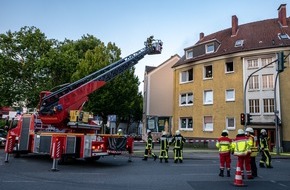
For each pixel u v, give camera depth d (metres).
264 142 14.12
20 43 28.31
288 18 32.12
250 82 28.12
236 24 32.75
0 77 27.12
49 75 29.22
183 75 34.47
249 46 29.06
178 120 33.75
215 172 11.91
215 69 30.62
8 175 9.99
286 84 26.64
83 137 12.98
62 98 14.17
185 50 34.69
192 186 8.71
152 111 39.31
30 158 15.37
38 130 14.67
